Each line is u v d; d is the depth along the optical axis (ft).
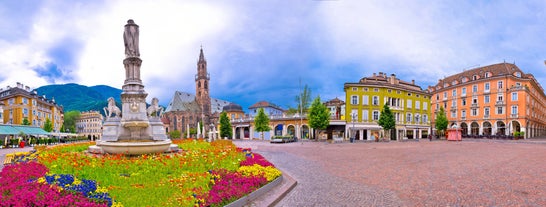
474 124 221.25
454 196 26.61
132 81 60.64
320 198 26.84
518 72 208.33
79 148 56.59
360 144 120.16
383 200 25.76
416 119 198.29
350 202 25.31
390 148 91.09
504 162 49.52
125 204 20.01
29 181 23.25
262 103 288.10
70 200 18.06
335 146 105.50
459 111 231.71
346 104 177.37
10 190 20.03
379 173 39.60
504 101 198.90
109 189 23.76
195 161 36.83
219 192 23.57
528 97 200.75
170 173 31.71
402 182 33.19
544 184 30.99
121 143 44.78
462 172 39.40
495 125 203.72
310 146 106.52
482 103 213.05
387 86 181.27
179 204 20.01
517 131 195.42
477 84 217.77
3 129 126.93
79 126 424.87
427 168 43.68
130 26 61.57
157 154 44.78
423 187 30.42
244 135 224.33
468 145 105.91
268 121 193.88
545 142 130.72
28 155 50.47
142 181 27.25
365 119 177.27
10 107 203.62
